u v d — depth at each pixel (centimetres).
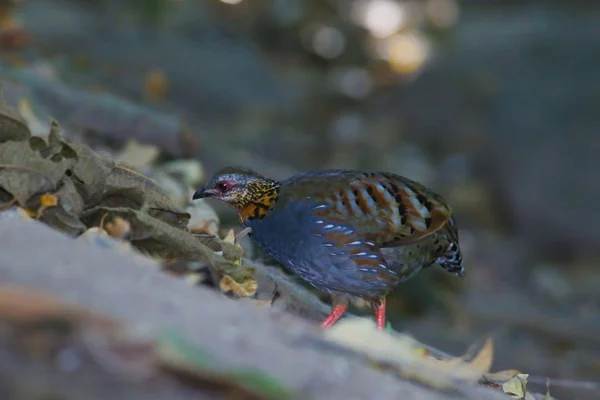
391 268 728
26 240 511
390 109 2627
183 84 2477
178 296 489
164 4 2972
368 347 531
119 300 458
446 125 2483
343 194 705
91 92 1230
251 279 657
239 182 719
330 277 710
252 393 409
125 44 2539
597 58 2469
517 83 2455
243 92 2608
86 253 511
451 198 2270
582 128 2309
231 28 3112
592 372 1239
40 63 1405
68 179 639
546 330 1452
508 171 2280
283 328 499
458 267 786
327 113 2720
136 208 673
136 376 401
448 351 1196
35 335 407
